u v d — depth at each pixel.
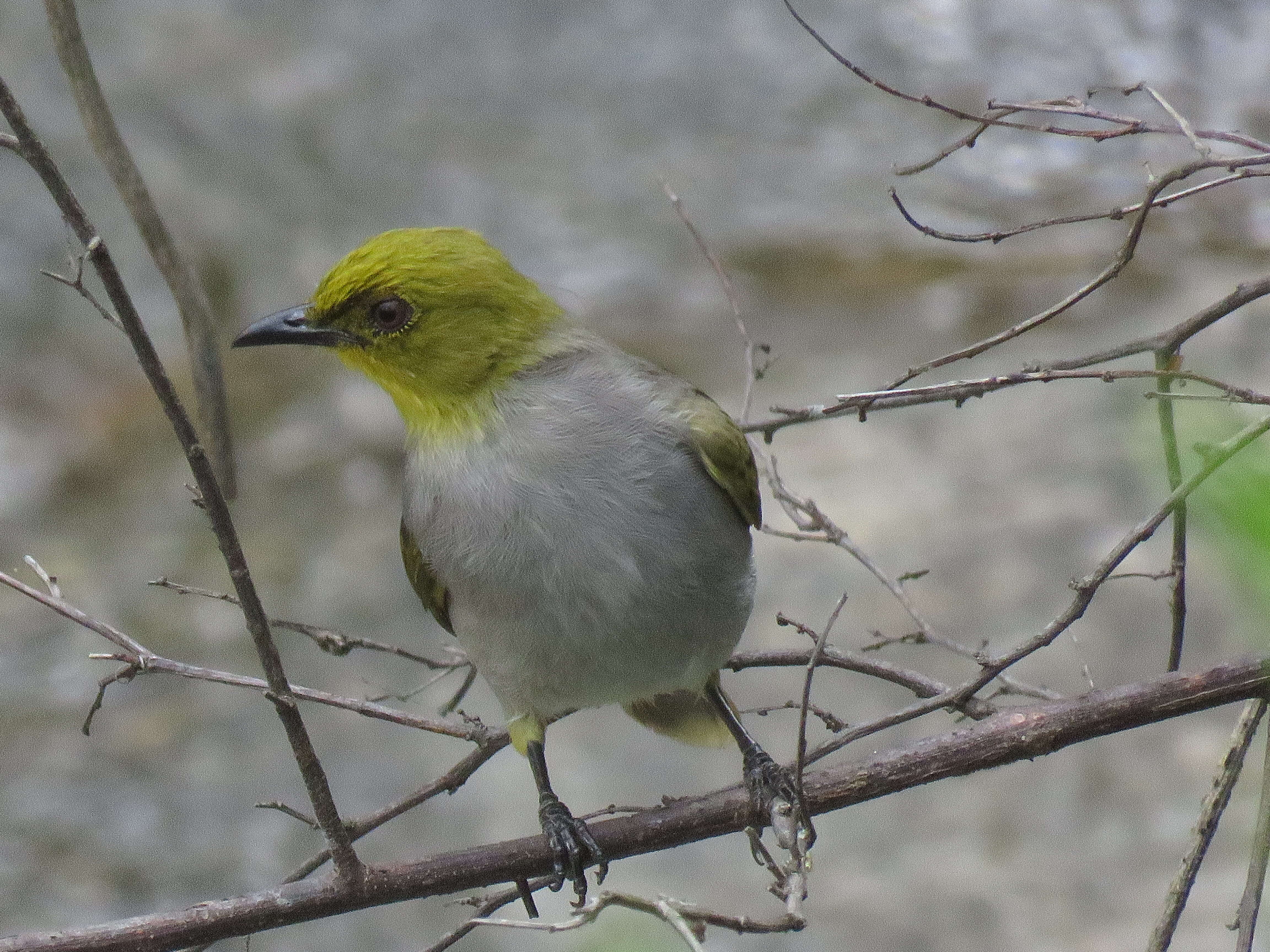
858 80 18.42
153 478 17.81
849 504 15.16
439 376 7.09
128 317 4.81
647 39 20.38
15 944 5.75
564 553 6.95
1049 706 6.38
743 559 7.36
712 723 7.99
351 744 13.84
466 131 20.03
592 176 19.23
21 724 14.59
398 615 15.32
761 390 16.86
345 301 7.20
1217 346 15.27
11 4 21.69
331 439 17.95
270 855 13.06
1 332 19.11
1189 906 10.84
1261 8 17.39
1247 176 5.91
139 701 14.84
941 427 16.05
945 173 17.20
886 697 12.87
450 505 7.08
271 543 16.59
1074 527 14.16
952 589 13.74
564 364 7.16
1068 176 16.58
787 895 5.23
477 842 12.44
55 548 16.91
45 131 20.50
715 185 18.72
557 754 13.16
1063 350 16.23
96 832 13.29
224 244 19.39
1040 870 11.33
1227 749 6.13
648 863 11.98
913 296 17.61
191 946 5.90
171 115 20.53
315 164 20.03
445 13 21.38
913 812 12.12
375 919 12.31
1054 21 17.83
